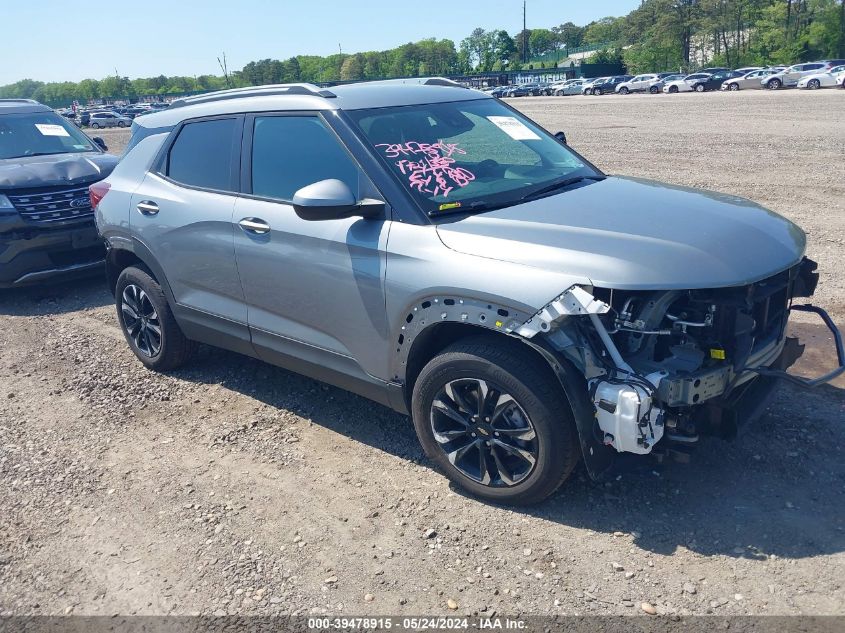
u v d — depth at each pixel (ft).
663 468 12.44
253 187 14.52
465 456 12.16
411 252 11.65
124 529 12.09
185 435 15.14
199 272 15.72
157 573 10.96
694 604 9.47
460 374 11.44
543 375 10.72
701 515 11.20
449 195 12.38
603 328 10.16
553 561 10.48
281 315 14.28
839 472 12.01
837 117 73.51
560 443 10.75
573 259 10.32
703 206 12.26
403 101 14.38
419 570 10.56
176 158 16.56
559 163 14.73
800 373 15.42
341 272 12.67
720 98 129.80
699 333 10.46
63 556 11.55
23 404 17.29
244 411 16.01
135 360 19.52
